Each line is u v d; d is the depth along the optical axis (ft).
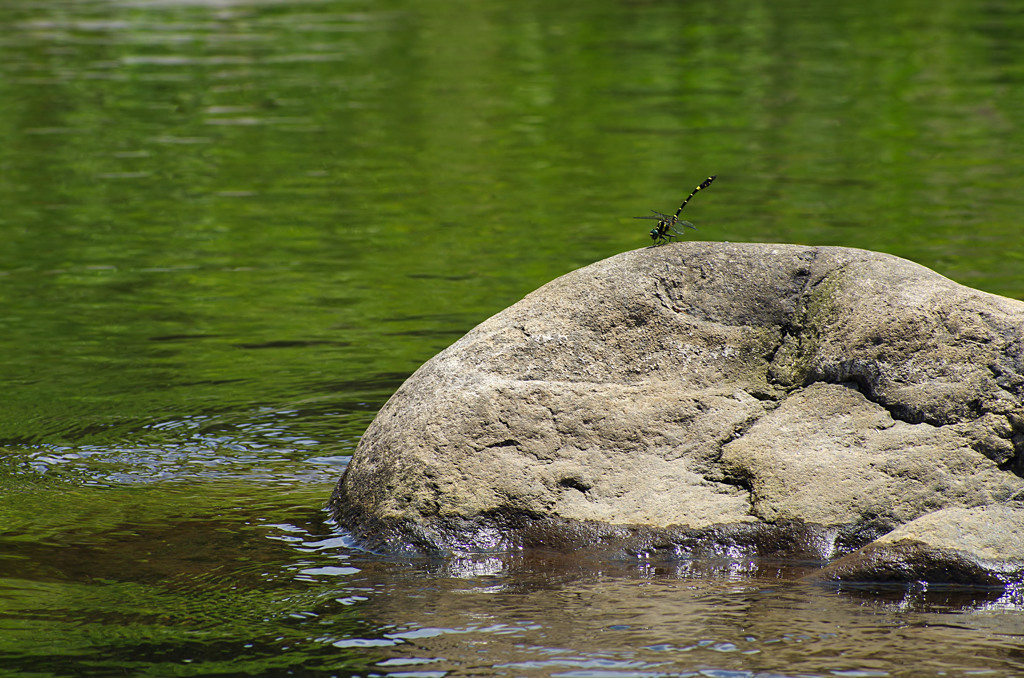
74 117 219.41
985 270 126.52
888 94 230.27
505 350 69.15
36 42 290.56
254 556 63.93
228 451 81.30
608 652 52.01
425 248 142.51
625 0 359.87
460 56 277.44
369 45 290.97
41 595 59.26
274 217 157.89
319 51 283.38
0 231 151.94
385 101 231.91
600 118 216.74
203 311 119.55
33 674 51.29
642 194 165.48
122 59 271.49
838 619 54.70
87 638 54.60
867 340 67.31
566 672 50.37
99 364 102.83
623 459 65.67
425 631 54.60
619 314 70.74
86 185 174.91
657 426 66.59
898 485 62.59
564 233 147.33
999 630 53.31
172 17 332.19
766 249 72.59
